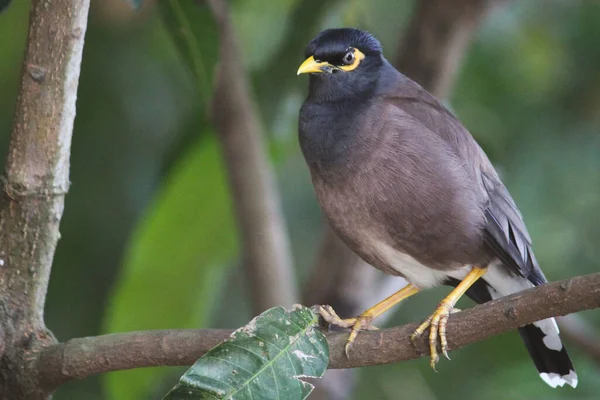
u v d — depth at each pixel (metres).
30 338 6.98
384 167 8.39
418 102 8.84
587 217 11.20
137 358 6.80
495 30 11.59
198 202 9.53
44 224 6.92
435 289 11.97
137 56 10.80
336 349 6.96
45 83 6.70
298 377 6.35
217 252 9.69
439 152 8.40
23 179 6.80
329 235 10.59
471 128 11.22
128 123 10.62
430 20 10.40
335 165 8.55
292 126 10.75
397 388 10.96
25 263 6.93
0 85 10.66
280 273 9.27
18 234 6.89
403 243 8.55
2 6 7.22
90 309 10.49
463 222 8.44
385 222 8.49
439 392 11.05
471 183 8.52
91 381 10.98
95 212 10.48
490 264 8.80
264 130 9.95
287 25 9.95
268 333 6.44
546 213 11.23
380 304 8.86
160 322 9.72
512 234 8.84
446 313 7.48
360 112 8.62
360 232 8.66
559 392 10.06
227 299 12.05
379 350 6.95
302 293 10.70
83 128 10.52
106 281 10.50
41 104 6.73
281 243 9.34
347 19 11.27
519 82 11.68
